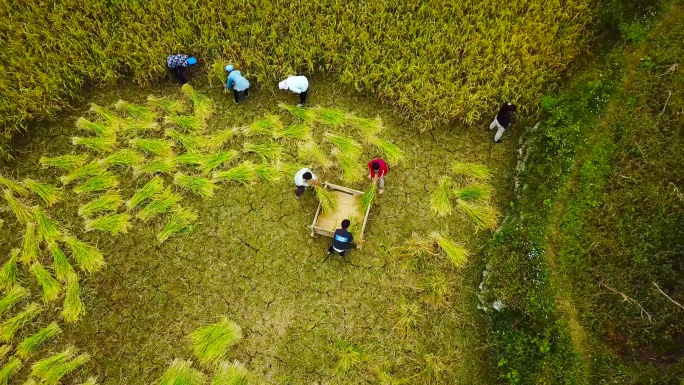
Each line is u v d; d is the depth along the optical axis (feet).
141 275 28.48
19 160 31.30
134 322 27.37
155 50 33.12
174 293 28.09
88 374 26.12
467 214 29.86
